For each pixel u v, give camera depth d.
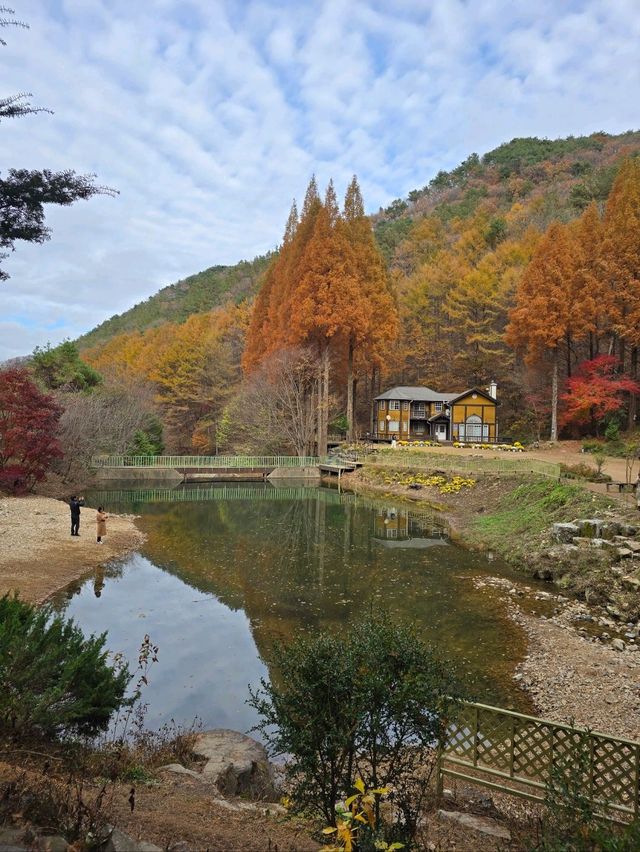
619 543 14.20
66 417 32.12
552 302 38.19
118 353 82.50
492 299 52.41
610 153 112.06
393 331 46.47
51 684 5.26
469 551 18.50
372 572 15.60
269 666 9.45
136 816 3.94
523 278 41.88
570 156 114.62
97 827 3.35
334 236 42.38
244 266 132.88
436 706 3.94
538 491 22.47
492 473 29.38
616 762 4.75
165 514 25.38
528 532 18.36
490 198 101.81
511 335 41.06
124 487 34.94
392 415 49.84
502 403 53.75
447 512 26.11
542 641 10.58
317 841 3.77
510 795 5.57
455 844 4.14
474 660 9.69
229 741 6.40
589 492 19.19
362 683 3.70
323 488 36.19
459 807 5.18
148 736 6.70
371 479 35.84
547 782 4.28
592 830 3.48
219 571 15.50
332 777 3.75
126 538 19.09
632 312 35.66
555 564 14.84
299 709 3.84
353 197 48.44
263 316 53.34
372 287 46.34
